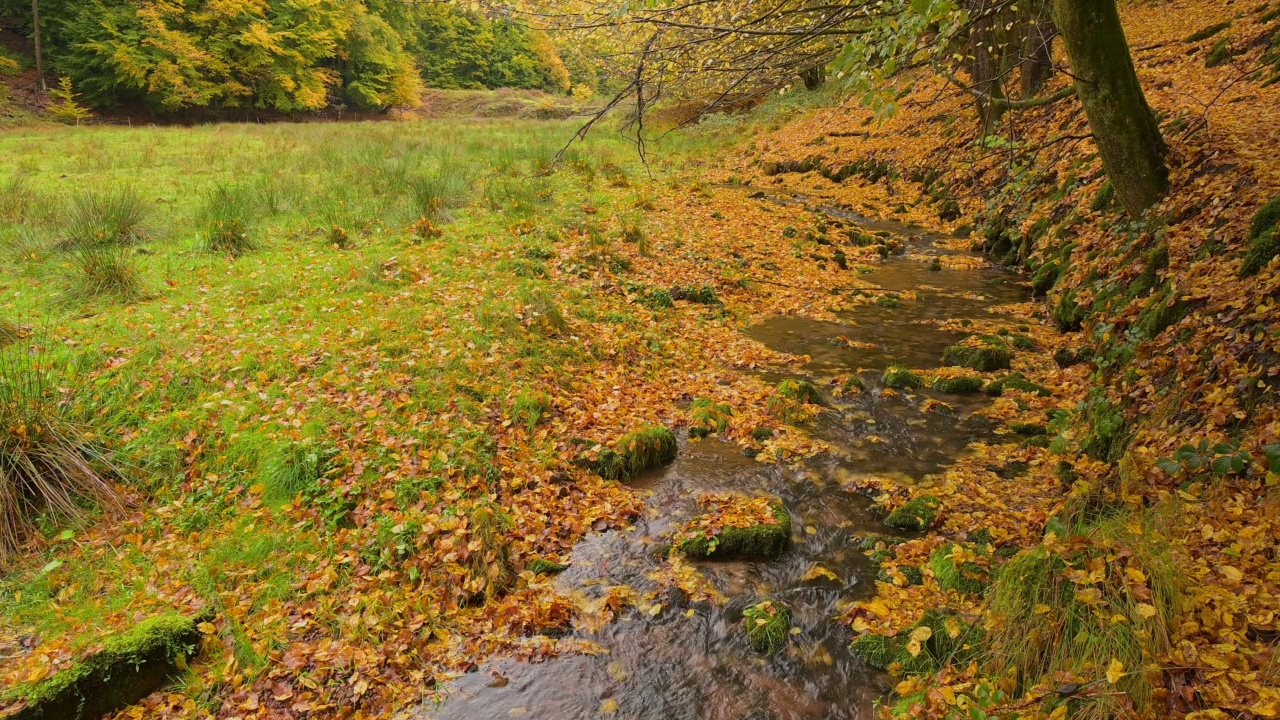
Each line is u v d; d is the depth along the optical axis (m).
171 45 33.25
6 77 33.19
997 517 4.64
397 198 11.92
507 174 14.78
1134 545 3.26
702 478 5.46
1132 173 7.34
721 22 5.98
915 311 9.27
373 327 6.91
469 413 5.75
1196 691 2.60
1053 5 6.98
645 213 13.05
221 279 8.02
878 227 14.11
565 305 8.22
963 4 5.39
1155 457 4.29
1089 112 7.23
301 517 4.62
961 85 5.84
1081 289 8.01
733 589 4.24
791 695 3.49
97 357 5.88
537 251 9.73
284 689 3.52
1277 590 2.93
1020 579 3.41
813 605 4.08
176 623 3.69
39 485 4.41
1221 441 3.98
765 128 24.92
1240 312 4.91
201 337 6.49
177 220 10.07
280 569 4.23
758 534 4.56
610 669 3.70
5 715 3.03
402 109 47.31
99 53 32.88
